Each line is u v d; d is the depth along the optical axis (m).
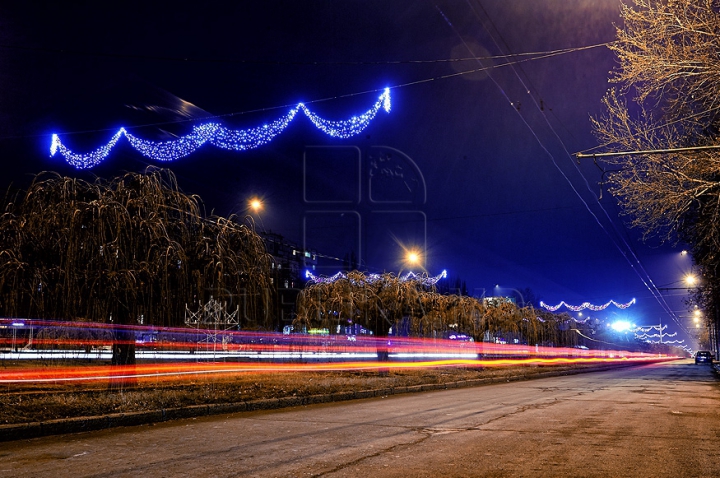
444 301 36.94
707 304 42.53
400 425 12.34
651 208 16.12
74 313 15.05
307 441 10.26
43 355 17.11
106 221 15.38
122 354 15.99
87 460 8.58
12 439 10.24
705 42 13.29
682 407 16.62
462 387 25.52
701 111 14.82
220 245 17.36
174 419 13.21
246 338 31.53
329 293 29.48
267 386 18.77
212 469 7.96
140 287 15.52
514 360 52.19
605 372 45.97
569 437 10.74
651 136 15.55
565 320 64.12
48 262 15.19
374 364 33.88
